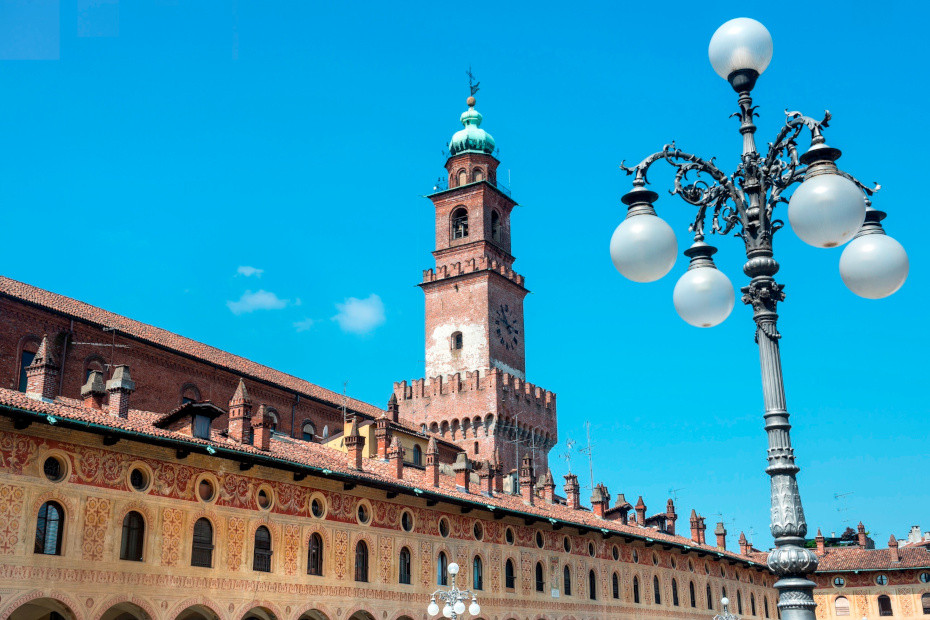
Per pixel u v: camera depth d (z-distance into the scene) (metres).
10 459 37.84
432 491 57.03
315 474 50.12
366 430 69.62
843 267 17.62
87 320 57.81
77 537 39.56
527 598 66.12
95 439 41.06
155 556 42.44
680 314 18.03
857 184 17.94
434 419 107.12
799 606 16.06
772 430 17.03
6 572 36.78
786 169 17.75
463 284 111.06
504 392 106.50
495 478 73.88
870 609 107.44
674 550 86.88
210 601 44.34
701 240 18.50
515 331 113.56
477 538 62.78
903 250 17.33
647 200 17.83
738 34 17.78
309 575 49.84
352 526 53.16
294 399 74.25
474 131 118.19
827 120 16.97
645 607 79.94
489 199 115.00
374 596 53.56
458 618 58.66
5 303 53.59
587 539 74.62
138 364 61.34
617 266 17.62
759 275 17.69
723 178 18.34
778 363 17.33
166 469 43.88
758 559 105.94
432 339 110.94
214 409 46.97
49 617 40.88
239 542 46.50
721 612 92.69
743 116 18.14
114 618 44.06
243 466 47.12
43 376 42.53
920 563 105.81
